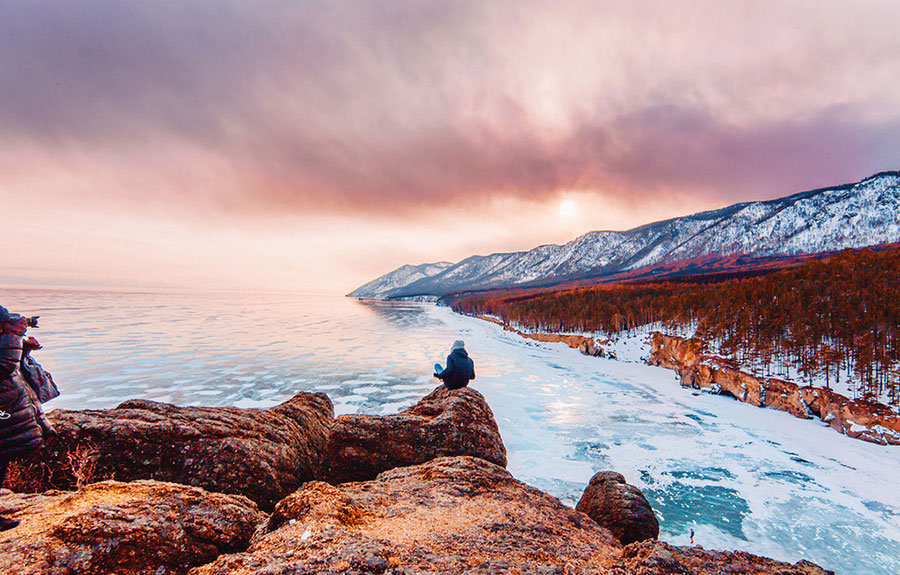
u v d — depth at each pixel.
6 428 3.03
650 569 2.96
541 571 2.97
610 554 3.68
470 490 4.71
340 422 6.58
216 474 5.11
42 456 4.64
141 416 5.57
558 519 4.44
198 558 3.26
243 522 3.86
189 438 5.35
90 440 4.91
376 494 4.24
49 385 3.52
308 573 2.52
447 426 6.73
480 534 3.57
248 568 2.58
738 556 3.37
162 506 3.51
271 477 5.39
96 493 3.57
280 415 7.32
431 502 4.23
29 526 2.95
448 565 2.89
